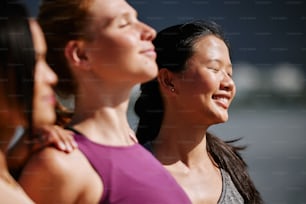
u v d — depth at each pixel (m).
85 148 1.99
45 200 1.92
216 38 2.61
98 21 2.03
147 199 1.99
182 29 2.60
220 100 2.57
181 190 2.10
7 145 1.87
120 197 1.96
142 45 2.05
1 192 1.65
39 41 1.89
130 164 2.02
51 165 1.91
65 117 2.18
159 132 2.63
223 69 2.59
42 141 1.94
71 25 2.05
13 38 1.83
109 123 2.06
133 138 2.15
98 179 1.96
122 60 2.02
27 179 1.92
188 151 2.60
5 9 1.84
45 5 2.09
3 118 1.84
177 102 2.58
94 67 2.04
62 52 2.08
